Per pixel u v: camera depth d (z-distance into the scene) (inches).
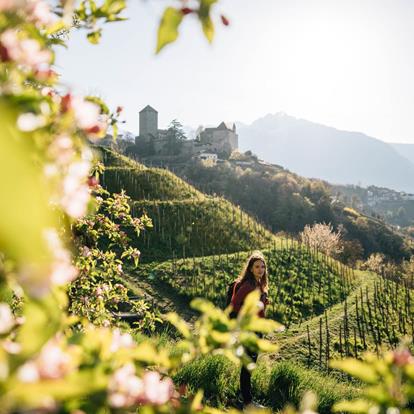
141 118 6702.8
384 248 4062.5
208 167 4638.3
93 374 41.8
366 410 61.9
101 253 253.3
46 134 52.2
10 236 28.9
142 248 1278.3
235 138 7234.3
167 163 5649.6
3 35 53.9
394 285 1317.7
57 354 43.8
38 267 36.4
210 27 56.7
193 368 272.2
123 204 255.6
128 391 53.1
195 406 68.2
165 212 1531.7
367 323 943.0
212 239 1461.6
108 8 89.9
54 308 47.3
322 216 4121.6
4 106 44.0
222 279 1096.2
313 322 940.0
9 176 29.1
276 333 813.2
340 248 2554.1
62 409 45.4
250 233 1558.8
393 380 59.5
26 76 61.1
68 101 54.9
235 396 275.6
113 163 1958.7
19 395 35.3
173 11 53.6
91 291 228.1
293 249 1413.6
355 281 1318.9
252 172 4461.1
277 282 1146.7
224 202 1724.9
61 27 78.2
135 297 867.4
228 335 69.7
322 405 272.4
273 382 290.4
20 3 52.0
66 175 52.7
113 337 65.1
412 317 1034.1
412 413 57.4
